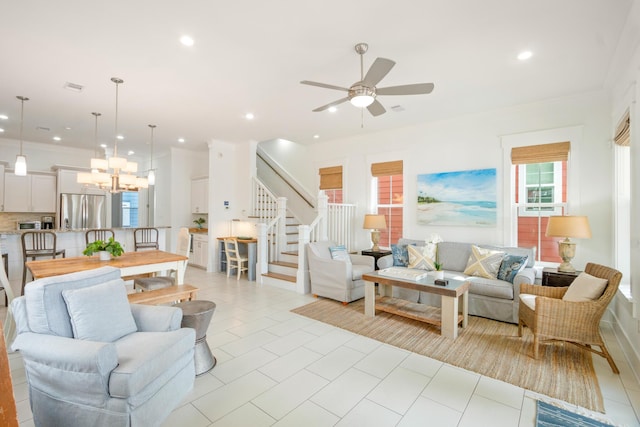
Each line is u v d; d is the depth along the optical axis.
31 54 2.92
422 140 5.19
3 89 3.74
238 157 6.86
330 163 6.46
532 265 3.96
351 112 4.61
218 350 2.89
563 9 2.26
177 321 2.27
